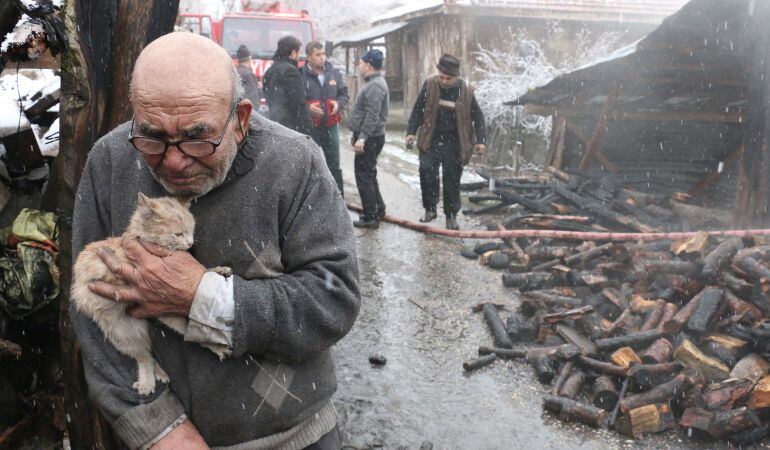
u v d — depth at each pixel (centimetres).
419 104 748
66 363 240
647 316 438
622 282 527
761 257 449
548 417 371
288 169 163
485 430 358
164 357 167
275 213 162
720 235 512
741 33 604
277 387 167
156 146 146
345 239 171
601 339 417
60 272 236
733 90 742
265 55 1386
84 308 165
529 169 1207
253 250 162
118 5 233
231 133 153
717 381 370
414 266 638
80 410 241
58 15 216
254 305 154
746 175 588
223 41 1396
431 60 1767
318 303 161
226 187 160
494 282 592
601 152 920
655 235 580
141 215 155
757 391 348
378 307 533
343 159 1307
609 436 351
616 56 668
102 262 163
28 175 358
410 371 426
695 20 582
